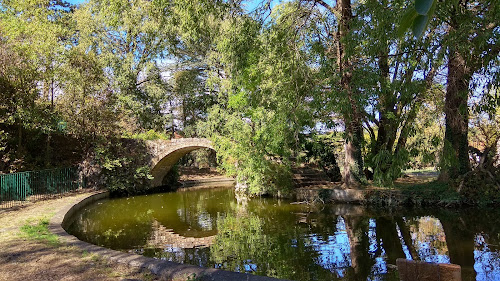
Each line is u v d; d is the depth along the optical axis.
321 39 11.07
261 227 10.80
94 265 5.09
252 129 16.36
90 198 14.93
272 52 10.49
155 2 10.44
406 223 10.75
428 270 3.21
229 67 15.23
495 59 6.21
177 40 25.44
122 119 20.39
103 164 17.05
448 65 8.55
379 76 8.73
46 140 17.59
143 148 20.33
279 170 16.55
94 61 16.52
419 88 8.17
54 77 15.38
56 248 6.00
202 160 34.84
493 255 7.36
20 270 4.87
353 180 15.38
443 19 6.21
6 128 15.61
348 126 10.97
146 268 4.89
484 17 6.11
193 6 9.66
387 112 10.36
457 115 10.09
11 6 16.20
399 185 15.52
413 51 7.20
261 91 13.56
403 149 8.51
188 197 18.92
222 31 11.32
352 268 6.81
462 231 9.54
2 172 14.29
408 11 1.18
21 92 14.09
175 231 10.52
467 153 13.35
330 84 9.55
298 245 8.55
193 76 28.39
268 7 10.05
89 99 16.48
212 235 9.91
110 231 10.52
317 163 20.95
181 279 4.43
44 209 10.77
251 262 7.32
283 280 4.25
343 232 9.81
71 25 22.52
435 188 13.51
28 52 13.47
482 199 12.51
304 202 15.19
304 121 13.38
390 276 6.34
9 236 6.95
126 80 24.06
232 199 17.70
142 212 14.12
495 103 6.52
